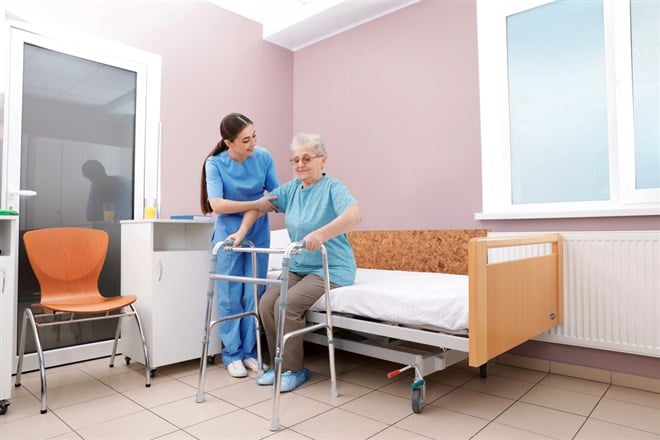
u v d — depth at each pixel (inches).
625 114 85.2
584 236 84.1
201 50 121.5
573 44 93.3
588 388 80.9
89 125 102.7
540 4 96.1
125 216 108.0
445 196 107.2
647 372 80.1
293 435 61.5
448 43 107.6
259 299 92.7
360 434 61.7
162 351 88.2
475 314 61.0
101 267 93.2
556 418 67.4
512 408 71.3
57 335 97.5
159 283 88.7
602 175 89.4
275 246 111.0
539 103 97.4
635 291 79.0
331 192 80.8
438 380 85.7
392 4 116.6
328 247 82.2
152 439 60.6
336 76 132.1
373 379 85.8
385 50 120.2
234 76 128.7
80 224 100.8
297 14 126.5
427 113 111.0
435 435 61.4
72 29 98.4
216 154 91.7
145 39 110.5
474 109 102.9
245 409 70.7
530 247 90.7
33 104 94.6
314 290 79.2
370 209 122.0
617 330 80.7
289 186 88.1
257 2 126.2
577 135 92.6
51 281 86.7
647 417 67.7
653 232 77.2
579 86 92.4
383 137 119.8
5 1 89.4
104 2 103.8
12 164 90.8
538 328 77.9
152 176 111.7
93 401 74.8
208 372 90.7
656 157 83.1
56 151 97.6
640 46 85.0
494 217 95.9
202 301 95.1
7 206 90.0
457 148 105.5
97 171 103.8
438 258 105.1
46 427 64.7
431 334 67.3
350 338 87.7
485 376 86.8
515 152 100.7
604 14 88.4
